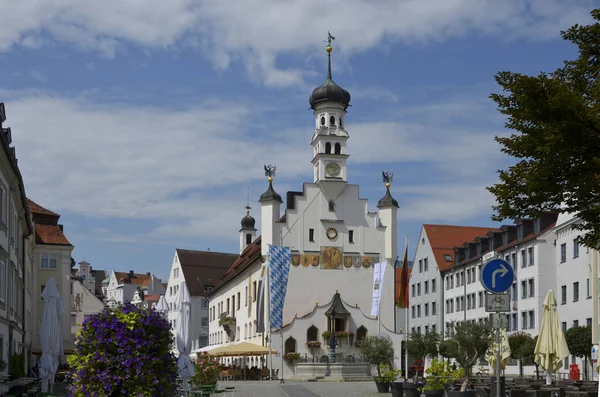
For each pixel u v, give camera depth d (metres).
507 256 78.19
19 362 42.62
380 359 61.28
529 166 18.61
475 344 33.34
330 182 80.31
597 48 18.89
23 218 50.97
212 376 44.00
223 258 136.12
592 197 18.00
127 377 17.64
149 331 18.25
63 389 43.19
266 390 47.47
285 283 73.00
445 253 99.19
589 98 18.36
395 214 81.75
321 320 75.75
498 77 19.02
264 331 75.94
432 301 99.31
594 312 52.16
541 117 18.00
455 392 28.47
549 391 29.77
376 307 71.12
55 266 75.56
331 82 83.81
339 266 79.88
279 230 79.19
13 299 43.91
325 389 48.34
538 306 70.00
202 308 129.00
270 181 80.06
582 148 17.55
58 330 35.38
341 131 82.31
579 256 64.31
